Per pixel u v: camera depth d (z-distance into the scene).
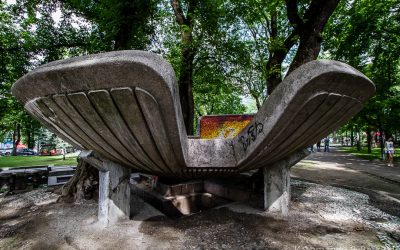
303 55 5.92
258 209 3.75
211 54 9.58
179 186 5.46
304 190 5.17
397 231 3.03
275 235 2.82
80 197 4.52
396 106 14.54
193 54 9.32
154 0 6.73
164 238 2.72
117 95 2.03
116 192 3.22
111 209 3.16
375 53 12.08
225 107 22.34
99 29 6.52
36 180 6.99
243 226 3.07
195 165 3.23
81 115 2.32
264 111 2.78
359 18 10.68
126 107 2.13
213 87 12.89
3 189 6.59
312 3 6.00
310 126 2.78
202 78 11.68
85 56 1.95
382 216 3.59
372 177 8.13
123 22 5.99
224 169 3.32
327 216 3.51
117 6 5.80
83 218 3.39
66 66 1.91
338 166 11.24
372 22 10.53
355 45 11.29
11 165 12.91
